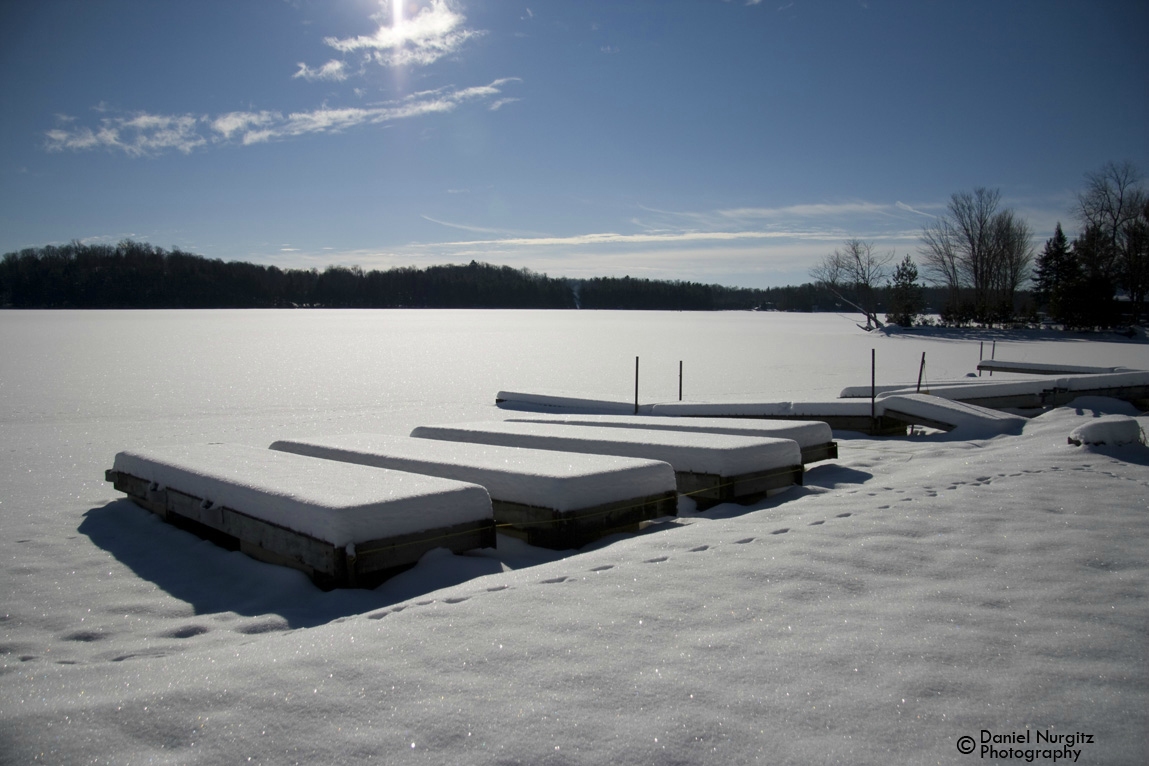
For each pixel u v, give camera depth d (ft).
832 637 9.86
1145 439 24.35
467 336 130.93
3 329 140.36
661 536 15.10
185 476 17.26
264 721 7.95
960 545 13.83
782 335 143.84
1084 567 12.57
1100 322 149.28
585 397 41.45
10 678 9.41
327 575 13.32
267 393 52.75
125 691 8.81
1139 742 7.39
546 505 15.85
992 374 66.28
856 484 21.38
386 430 36.40
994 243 191.93
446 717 7.94
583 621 10.46
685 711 8.03
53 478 25.63
